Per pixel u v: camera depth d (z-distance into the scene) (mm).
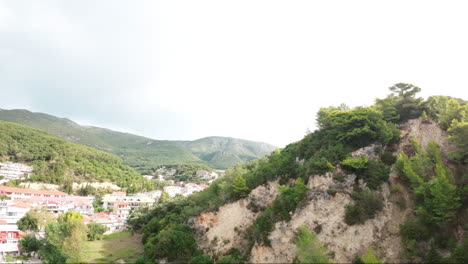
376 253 46312
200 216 71938
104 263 68312
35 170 168750
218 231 66938
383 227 48969
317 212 52812
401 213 50125
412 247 44500
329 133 67062
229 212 69250
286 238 52156
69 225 71312
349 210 50875
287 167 67812
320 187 55719
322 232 50344
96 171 193875
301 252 45031
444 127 61469
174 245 64562
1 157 172750
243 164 109062
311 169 59531
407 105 63875
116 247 84562
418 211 46562
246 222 64625
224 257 55469
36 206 102750
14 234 73688
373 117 61094
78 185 173750
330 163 56906
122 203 142250
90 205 130750
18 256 69750
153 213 104188
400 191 52250
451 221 46250
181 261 61250
